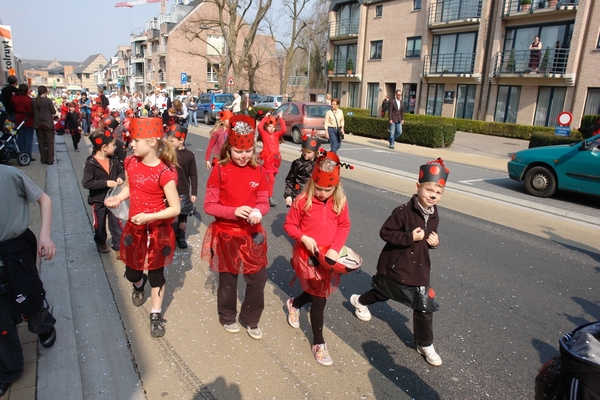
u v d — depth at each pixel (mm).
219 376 3008
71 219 6250
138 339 3396
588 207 8523
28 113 10398
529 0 21234
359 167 11938
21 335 3346
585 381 1460
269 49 52281
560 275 5141
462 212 7832
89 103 17922
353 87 33594
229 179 3145
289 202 5664
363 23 31188
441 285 4734
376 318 3986
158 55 53000
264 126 6582
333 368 3174
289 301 3693
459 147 17547
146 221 3154
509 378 3188
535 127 20828
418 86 27547
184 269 4770
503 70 22734
